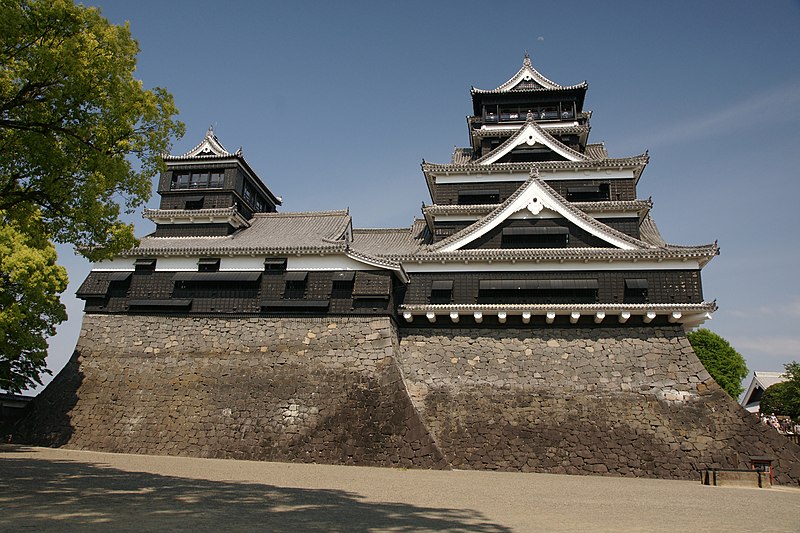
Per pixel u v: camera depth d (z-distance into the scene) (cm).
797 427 2481
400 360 2517
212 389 2383
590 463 2117
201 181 3170
